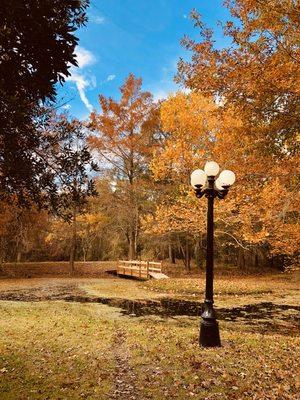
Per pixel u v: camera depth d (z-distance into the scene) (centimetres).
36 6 339
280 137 908
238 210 1844
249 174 984
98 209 2762
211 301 769
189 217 2097
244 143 1096
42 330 924
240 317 1239
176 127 2233
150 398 489
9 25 334
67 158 482
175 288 1848
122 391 513
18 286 2070
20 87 367
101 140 2453
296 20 736
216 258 3559
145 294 1748
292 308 1406
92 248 3506
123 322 1096
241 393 499
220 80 817
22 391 509
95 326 990
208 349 723
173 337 849
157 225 2362
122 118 2516
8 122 359
